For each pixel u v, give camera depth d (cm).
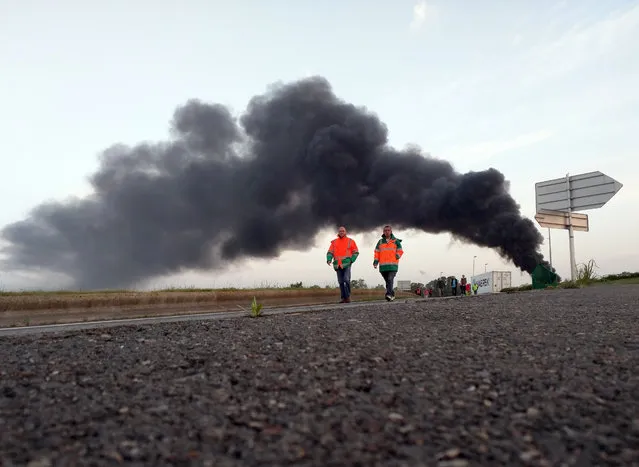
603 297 938
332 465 172
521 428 205
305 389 266
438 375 290
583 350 359
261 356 351
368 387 267
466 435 198
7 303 1019
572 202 2244
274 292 1830
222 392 261
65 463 175
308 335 441
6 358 364
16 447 191
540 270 1927
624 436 195
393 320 559
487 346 381
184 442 193
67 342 435
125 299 1268
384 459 177
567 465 172
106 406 241
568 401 238
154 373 310
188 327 529
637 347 370
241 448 187
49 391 271
